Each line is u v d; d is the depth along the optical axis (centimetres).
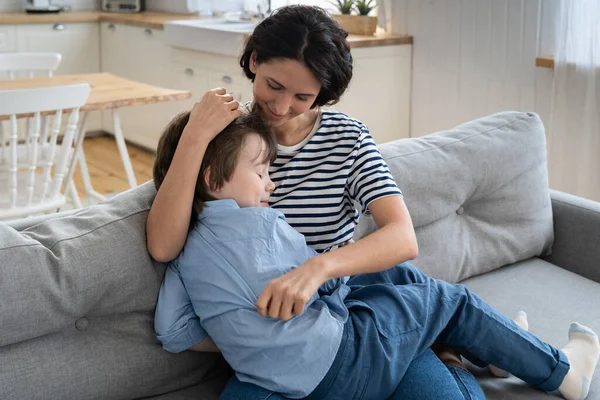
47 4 522
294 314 130
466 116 384
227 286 137
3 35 486
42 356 134
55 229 140
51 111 274
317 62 140
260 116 149
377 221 151
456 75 384
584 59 312
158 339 145
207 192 145
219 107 141
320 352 135
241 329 135
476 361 164
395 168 192
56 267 133
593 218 218
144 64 489
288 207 155
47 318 132
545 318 191
